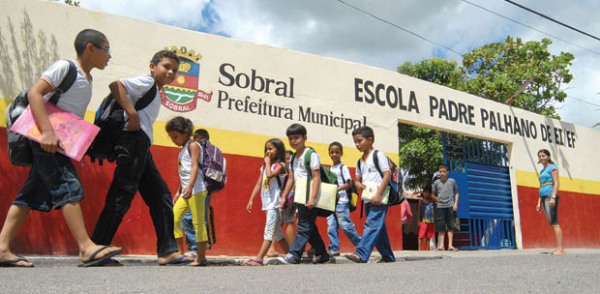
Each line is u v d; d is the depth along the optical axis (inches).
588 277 117.8
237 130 305.7
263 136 314.5
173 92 288.0
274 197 215.5
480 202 427.8
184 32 299.6
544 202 293.9
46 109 143.7
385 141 366.3
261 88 320.2
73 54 268.5
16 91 251.1
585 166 517.3
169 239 175.2
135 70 281.7
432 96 405.1
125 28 283.1
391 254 212.2
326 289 97.1
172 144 283.7
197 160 179.3
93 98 267.3
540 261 182.7
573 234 482.6
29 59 256.7
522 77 636.1
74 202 145.3
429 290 95.8
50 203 155.2
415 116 389.1
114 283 102.3
